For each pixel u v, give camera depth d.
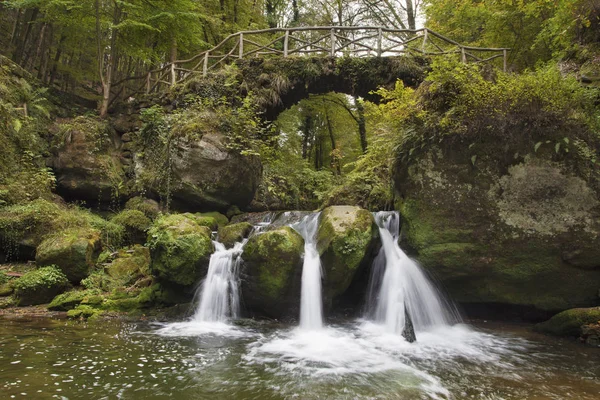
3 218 7.63
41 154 10.20
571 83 6.50
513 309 6.79
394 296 6.43
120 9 12.62
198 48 16.39
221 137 9.86
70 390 3.47
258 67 11.49
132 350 4.74
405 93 7.52
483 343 5.56
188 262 6.71
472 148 6.50
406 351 5.15
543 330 6.15
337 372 4.27
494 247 6.43
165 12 11.97
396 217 7.40
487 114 6.35
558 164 6.19
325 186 14.58
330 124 19.88
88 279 7.21
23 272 7.37
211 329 6.00
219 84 11.10
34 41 15.26
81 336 5.21
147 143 10.95
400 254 6.87
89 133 10.33
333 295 6.63
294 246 6.44
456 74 6.38
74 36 15.30
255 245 6.50
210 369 4.22
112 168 10.42
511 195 6.38
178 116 10.38
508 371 4.39
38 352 4.44
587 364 4.65
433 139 6.66
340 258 6.34
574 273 6.18
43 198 9.02
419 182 6.79
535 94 6.21
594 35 8.48
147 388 3.62
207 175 9.70
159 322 6.32
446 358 4.86
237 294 6.74
